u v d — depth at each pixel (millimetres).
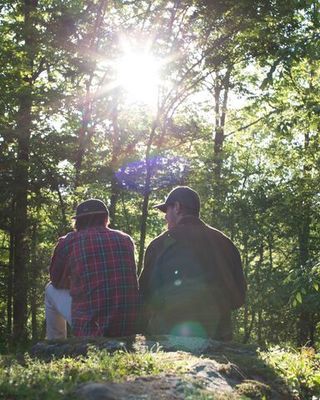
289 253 24672
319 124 10508
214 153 24562
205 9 17391
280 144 24188
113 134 20797
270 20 17078
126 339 5059
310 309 19094
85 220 5867
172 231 5648
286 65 6637
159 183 21125
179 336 5305
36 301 17797
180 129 22562
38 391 3055
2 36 16531
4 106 16406
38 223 17797
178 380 3404
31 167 16422
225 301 5570
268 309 20891
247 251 23266
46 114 17125
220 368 3926
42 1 16875
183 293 5465
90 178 18422
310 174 22297
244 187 24484
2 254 22344
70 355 4680
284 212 22078
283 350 5402
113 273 5543
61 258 5719
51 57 16438
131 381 3312
